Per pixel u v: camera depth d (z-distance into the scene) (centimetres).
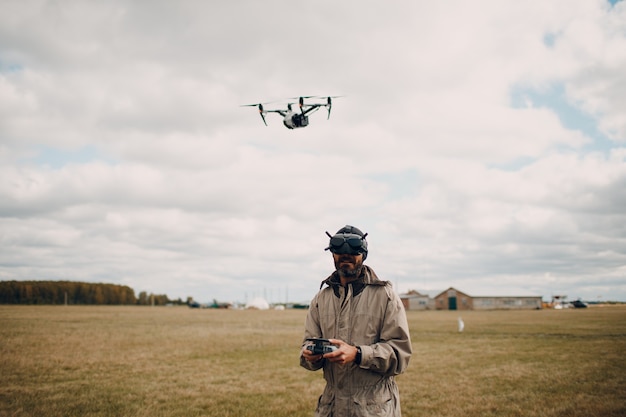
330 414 302
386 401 297
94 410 850
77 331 2547
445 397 942
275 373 1250
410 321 4031
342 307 315
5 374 1216
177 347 1844
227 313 6762
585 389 998
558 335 2364
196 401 923
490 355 1585
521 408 844
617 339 2122
